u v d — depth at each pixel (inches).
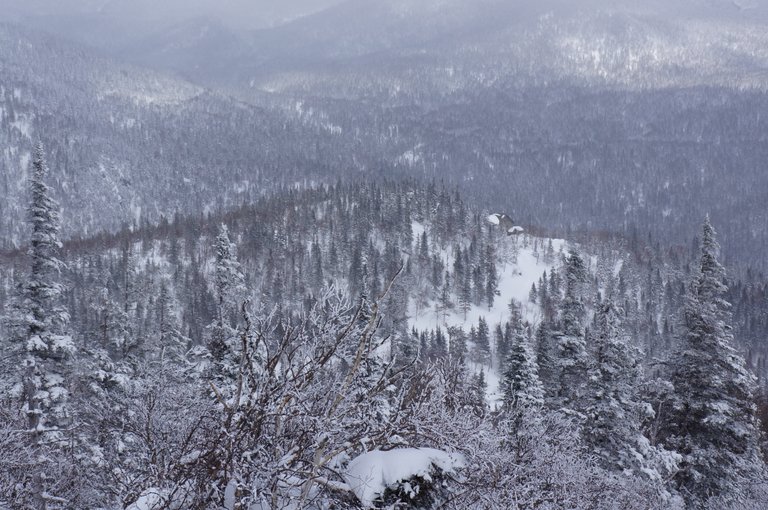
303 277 5841.5
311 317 173.3
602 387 834.8
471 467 184.4
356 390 175.5
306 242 7258.9
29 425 638.5
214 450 151.8
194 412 202.2
